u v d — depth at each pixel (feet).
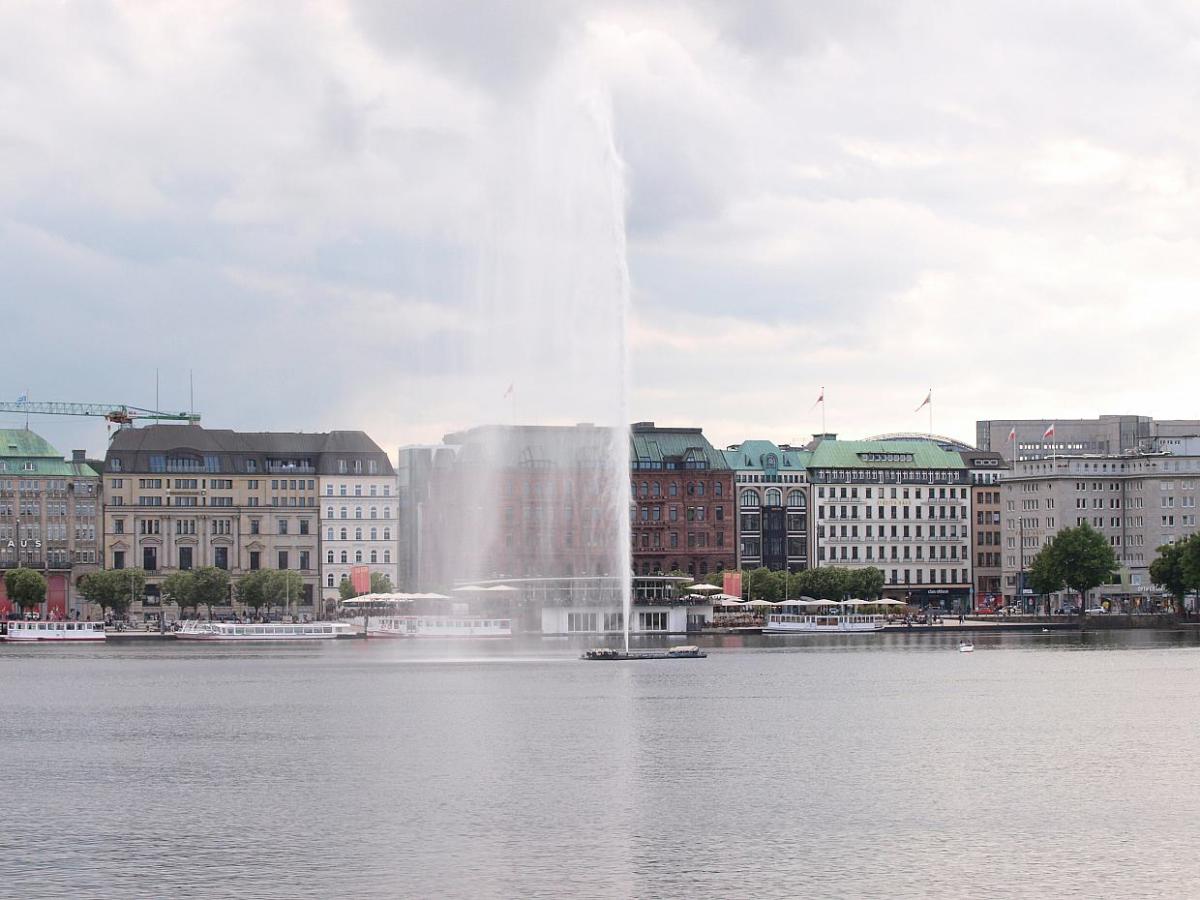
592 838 258.98
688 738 376.27
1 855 249.75
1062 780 312.09
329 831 265.54
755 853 248.11
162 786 310.24
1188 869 237.45
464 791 301.43
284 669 641.40
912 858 244.63
